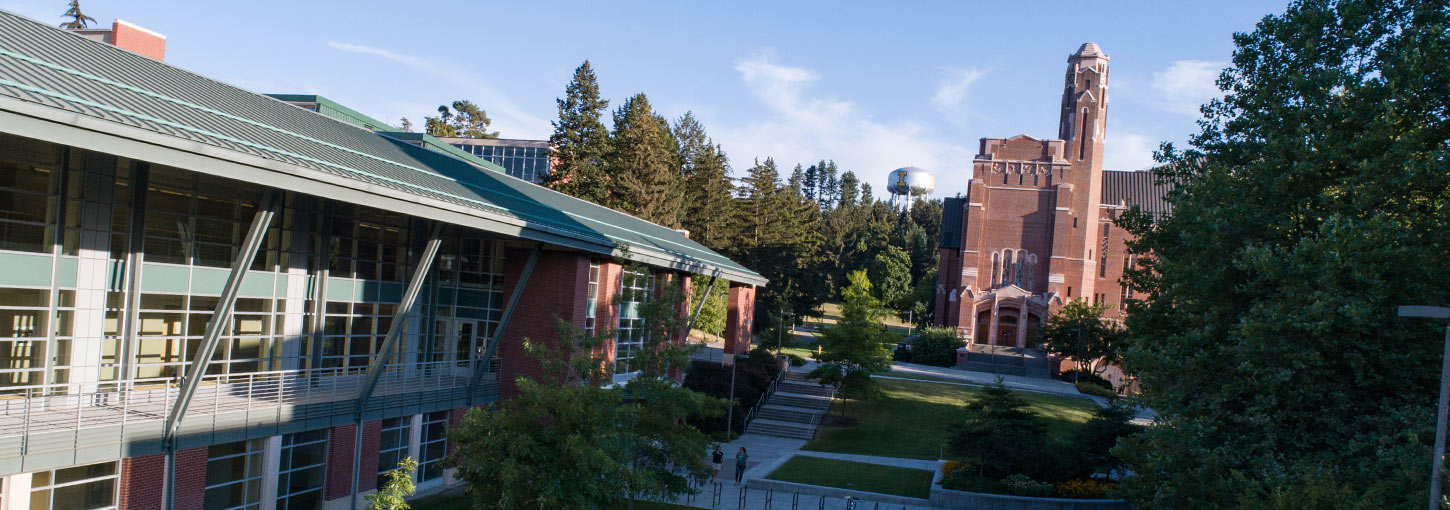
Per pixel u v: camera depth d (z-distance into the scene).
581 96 71.38
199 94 23.25
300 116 28.06
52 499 17.75
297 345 25.62
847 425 44.81
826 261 114.19
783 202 83.19
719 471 33.84
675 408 22.20
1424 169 17.64
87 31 30.19
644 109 79.81
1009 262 73.94
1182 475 19.66
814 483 32.31
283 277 25.14
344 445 24.52
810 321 105.31
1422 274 17.56
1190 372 20.64
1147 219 27.03
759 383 47.47
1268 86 22.70
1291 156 20.97
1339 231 17.23
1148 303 26.95
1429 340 17.66
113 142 15.59
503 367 31.31
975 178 74.38
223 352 23.42
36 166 19.12
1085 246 71.75
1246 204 20.53
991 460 30.16
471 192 28.14
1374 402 18.55
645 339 23.61
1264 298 20.66
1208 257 21.42
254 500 22.36
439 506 26.06
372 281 28.39
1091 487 29.23
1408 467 15.07
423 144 39.69
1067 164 72.50
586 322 32.25
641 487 20.22
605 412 19.72
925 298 108.62
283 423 22.27
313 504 24.11
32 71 16.89
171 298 22.11
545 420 26.73
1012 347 72.50
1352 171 19.95
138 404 20.50
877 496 30.36
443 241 31.67
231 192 23.58
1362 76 21.72
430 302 31.00
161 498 19.48
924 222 146.62
